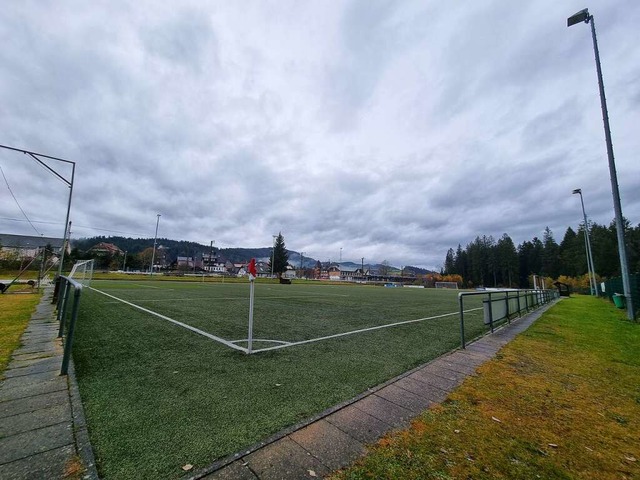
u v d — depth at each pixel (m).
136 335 5.94
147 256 77.81
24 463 1.93
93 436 2.30
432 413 2.88
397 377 3.87
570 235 70.38
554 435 2.54
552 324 8.82
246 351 4.96
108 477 1.84
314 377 3.81
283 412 2.79
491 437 2.47
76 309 3.74
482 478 1.94
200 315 8.80
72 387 3.25
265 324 7.72
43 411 2.68
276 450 2.19
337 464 2.04
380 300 17.44
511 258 75.88
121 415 2.65
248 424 2.55
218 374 3.82
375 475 1.93
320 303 14.12
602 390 3.58
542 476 1.99
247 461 2.04
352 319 9.10
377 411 2.89
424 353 5.20
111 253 74.75
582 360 4.89
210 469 1.94
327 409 2.88
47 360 4.18
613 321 9.80
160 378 3.62
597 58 11.92
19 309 9.17
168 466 1.96
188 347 5.12
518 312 10.30
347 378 3.80
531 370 4.32
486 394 3.39
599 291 30.98
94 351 4.73
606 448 2.36
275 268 81.00
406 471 1.98
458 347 5.74
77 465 1.93
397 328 7.72
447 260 101.56
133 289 19.08
